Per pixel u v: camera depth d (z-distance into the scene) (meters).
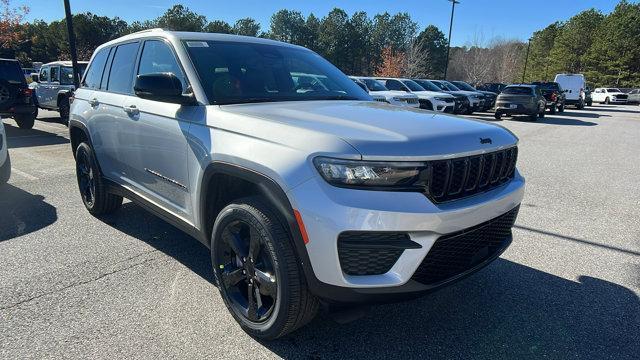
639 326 3.10
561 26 85.94
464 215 2.45
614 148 11.76
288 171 2.39
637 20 64.31
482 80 64.56
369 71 85.00
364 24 98.12
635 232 4.99
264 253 2.65
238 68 3.53
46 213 5.11
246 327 2.83
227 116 2.91
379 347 2.80
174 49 3.52
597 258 4.25
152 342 2.77
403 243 2.30
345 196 2.25
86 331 2.87
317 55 4.45
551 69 76.56
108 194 4.71
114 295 3.31
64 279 3.54
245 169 2.63
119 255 4.00
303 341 2.84
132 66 4.04
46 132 11.80
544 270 3.96
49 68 14.34
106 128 4.22
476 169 2.63
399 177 2.29
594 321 3.16
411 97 15.64
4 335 2.80
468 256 2.66
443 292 3.51
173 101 3.15
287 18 92.38
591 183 7.44
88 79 4.91
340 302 2.38
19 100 11.43
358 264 2.31
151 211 3.81
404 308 3.26
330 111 2.99
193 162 3.08
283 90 3.58
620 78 65.12
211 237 3.06
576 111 29.91
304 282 2.50
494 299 3.42
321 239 2.29
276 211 2.52
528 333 2.99
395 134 2.44
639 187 7.22
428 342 2.87
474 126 2.86
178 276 3.63
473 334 2.97
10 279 3.52
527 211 5.73
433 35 91.88
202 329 2.92
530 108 19.39
